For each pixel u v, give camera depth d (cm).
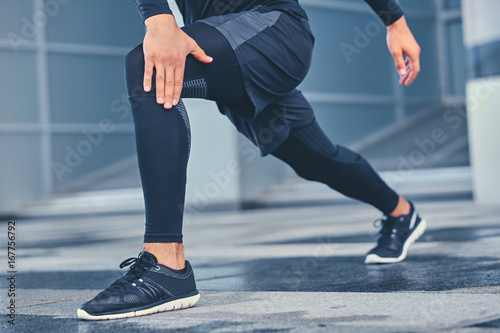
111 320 145
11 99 1146
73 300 185
